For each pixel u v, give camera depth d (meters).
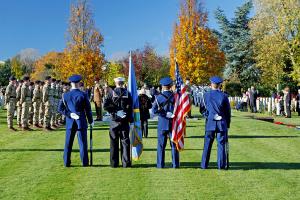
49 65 90.69
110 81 68.06
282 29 40.44
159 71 75.25
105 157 11.86
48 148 13.43
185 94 10.54
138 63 74.81
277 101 31.98
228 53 61.50
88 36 49.56
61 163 11.05
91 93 39.66
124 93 10.60
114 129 10.47
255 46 56.56
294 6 39.94
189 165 10.76
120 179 9.24
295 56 42.12
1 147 13.66
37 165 10.80
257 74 58.59
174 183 8.87
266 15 42.12
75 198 7.80
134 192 8.19
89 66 48.44
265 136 16.11
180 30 48.56
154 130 18.28
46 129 18.80
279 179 9.21
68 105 10.62
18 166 10.68
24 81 18.83
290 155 12.13
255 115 30.05
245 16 61.91
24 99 18.75
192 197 7.83
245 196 7.88
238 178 9.30
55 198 7.82
